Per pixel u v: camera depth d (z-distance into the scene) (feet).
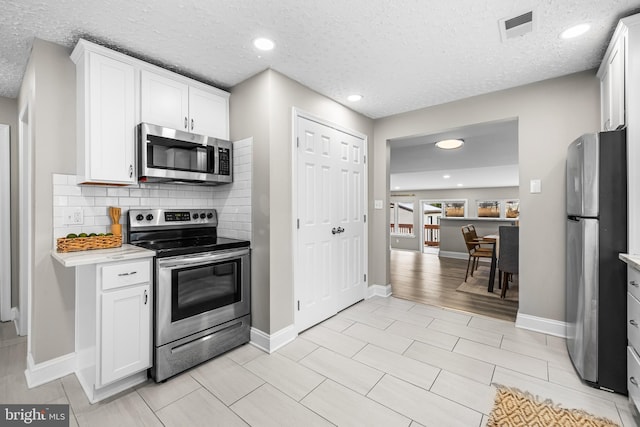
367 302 10.97
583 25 5.64
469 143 14.44
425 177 25.62
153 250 5.99
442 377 6.15
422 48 6.48
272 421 4.91
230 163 8.05
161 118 6.99
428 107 10.19
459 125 9.52
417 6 5.13
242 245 7.54
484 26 5.69
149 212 7.40
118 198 7.09
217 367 6.56
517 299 11.48
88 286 5.66
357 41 6.22
